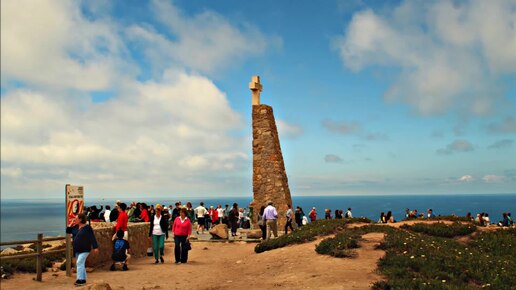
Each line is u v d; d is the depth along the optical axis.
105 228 19.55
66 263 16.23
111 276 16.58
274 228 27.11
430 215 36.88
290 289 13.20
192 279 16.06
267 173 34.88
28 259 17.78
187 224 20.62
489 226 27.80
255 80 36.22
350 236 20.02
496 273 14.07
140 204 26.12
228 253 24.12
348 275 14.26
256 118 35.88
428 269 13.98
